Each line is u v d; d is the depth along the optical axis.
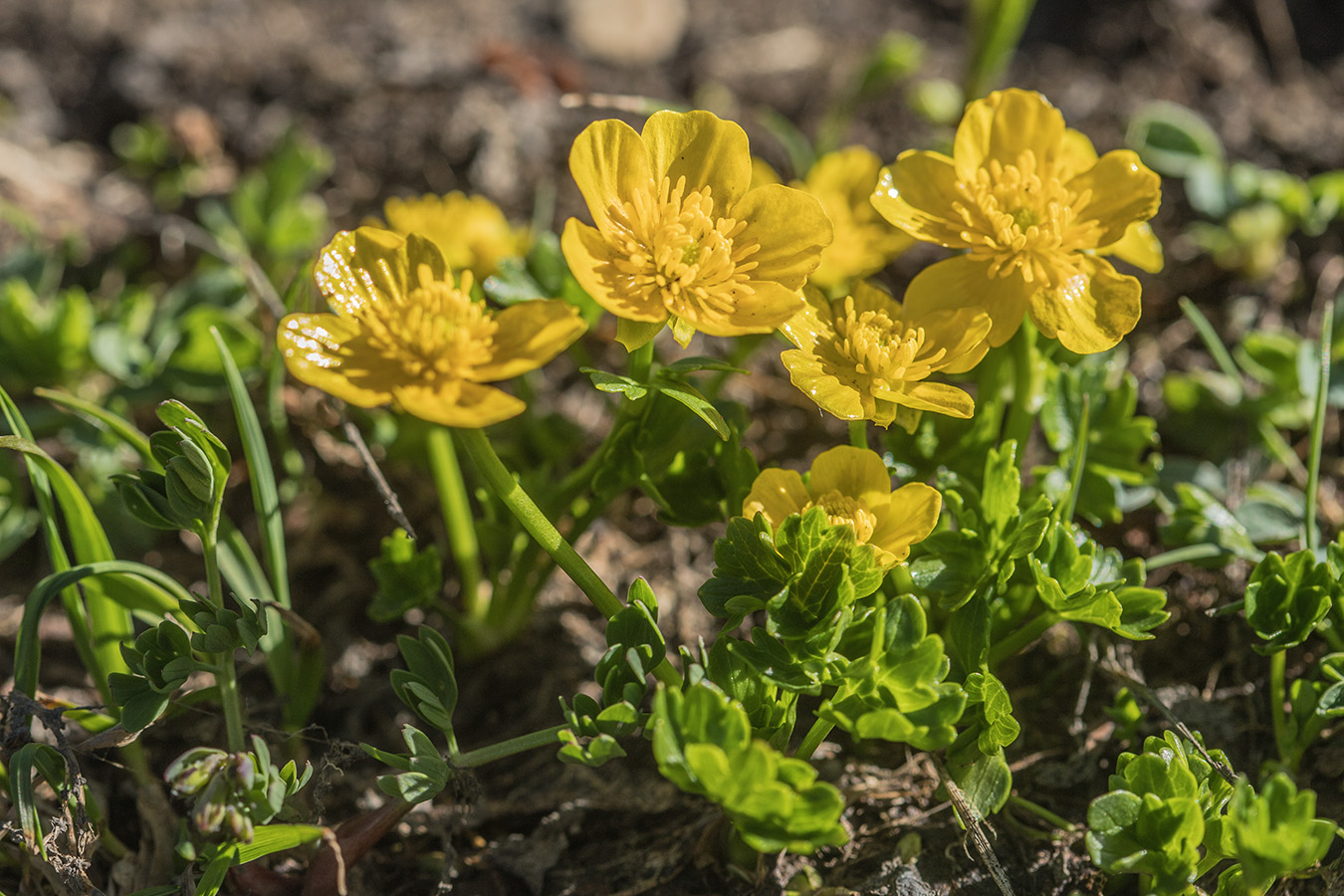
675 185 0.29
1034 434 0.34
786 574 0.29
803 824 0.27
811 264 0.29
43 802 0.30
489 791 0.31
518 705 0.32
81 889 0.29
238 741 0.29
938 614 0.30
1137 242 0.30
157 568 0.34
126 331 0.35
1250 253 0.37
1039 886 0.30
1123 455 0.31
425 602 0.32
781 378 0.36
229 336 0.34
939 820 0.30
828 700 0.28
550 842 0.31
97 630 0.30
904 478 0.31
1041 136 0.30
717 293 0.28
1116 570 0.29
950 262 0.30
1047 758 0.31
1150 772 0.28
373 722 0.32
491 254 0.34
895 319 0.30
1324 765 0.31
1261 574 0.29
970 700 0.29
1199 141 0.37
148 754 0.31
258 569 0.31
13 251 0.37
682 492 0.31
